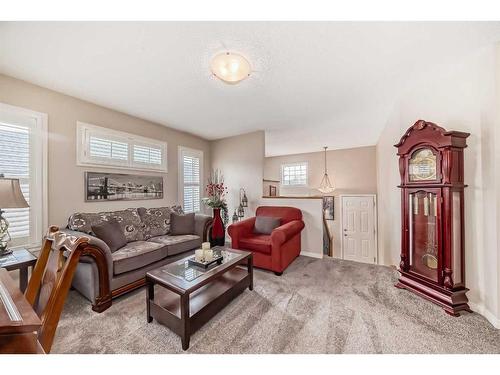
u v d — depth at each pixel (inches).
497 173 68.3
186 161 176.6
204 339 63.7
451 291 75.9
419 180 88.5
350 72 86.7
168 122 149.9
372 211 224.5
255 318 74.0
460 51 72.8
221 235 145.4
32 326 27.4
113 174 125.1
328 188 246.4
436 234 83.6
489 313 70.4
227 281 90.0
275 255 113.0
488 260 71.2
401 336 63.7
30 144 95.1
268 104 119.3
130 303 84.5
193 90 101.8
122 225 111.2
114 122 126.3
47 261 49.3
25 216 93.2
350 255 235.8
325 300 86.2
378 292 92.4
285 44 69.0
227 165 191.0
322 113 134.2
